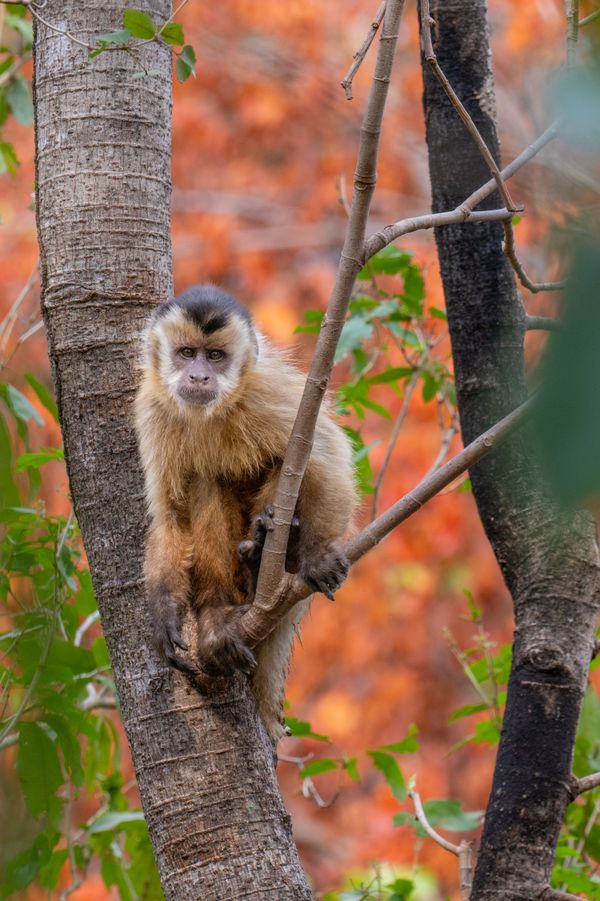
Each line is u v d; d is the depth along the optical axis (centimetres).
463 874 923
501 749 887
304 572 845
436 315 1373
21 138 2909
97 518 907
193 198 3147
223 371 1009
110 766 1405
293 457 785
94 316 920
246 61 3108
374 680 2861
